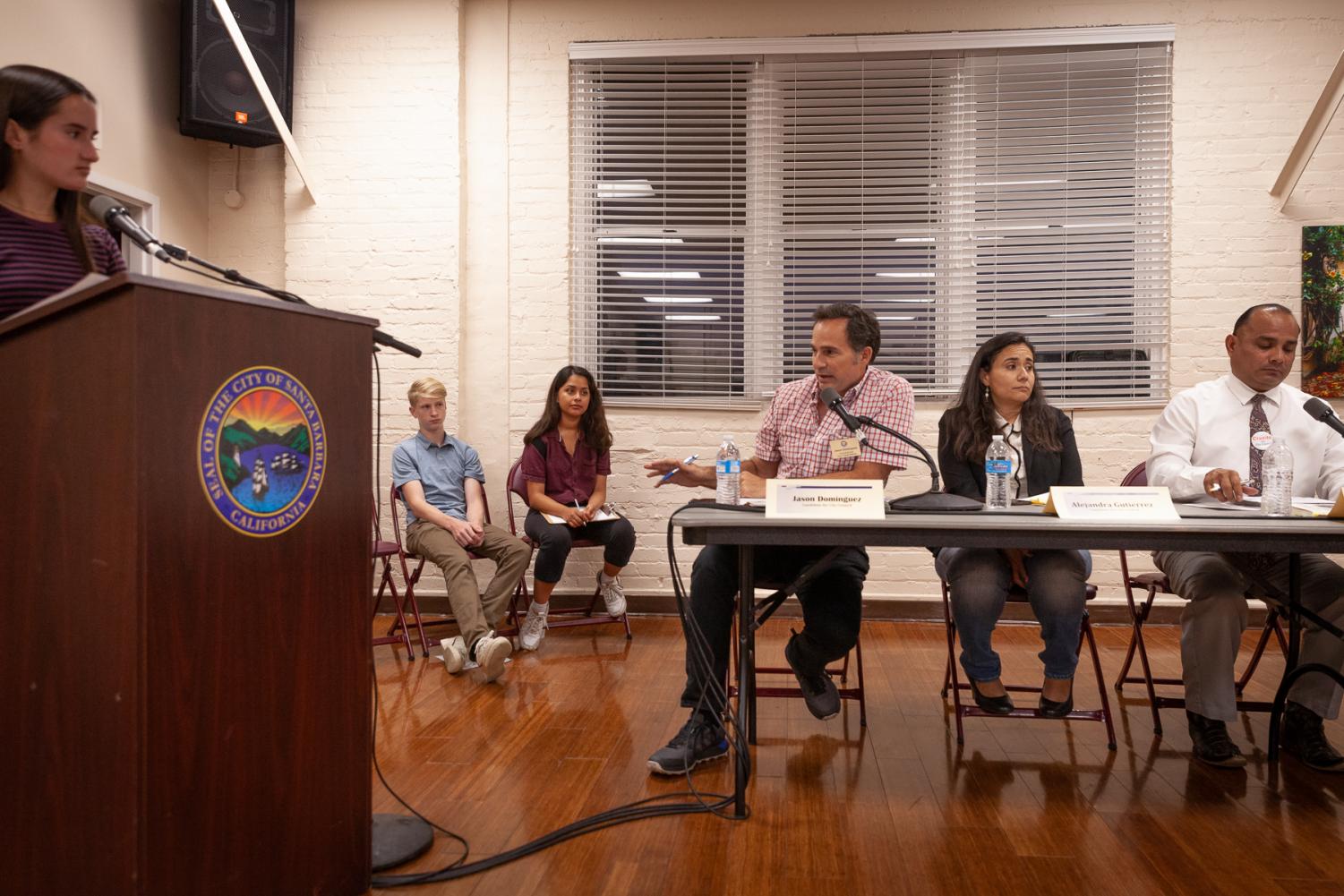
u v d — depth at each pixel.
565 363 4.77
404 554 4.01
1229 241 4.44
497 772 2.37
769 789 2.25
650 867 1.81
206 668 1.31
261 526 1.41
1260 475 2.75
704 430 4.73
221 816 1.33
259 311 1.41
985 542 1.95
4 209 1.70
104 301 1.23
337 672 1.56
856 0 4.61
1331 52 4.38
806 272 4.70
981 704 2.55
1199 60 4.45
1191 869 1.79
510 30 4.77
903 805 2.15
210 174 4.91
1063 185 4.56
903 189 4.66
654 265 4.78
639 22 4.71
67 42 3.84
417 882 1.73
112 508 1.23
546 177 4.77
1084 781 2.31
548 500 4.12
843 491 2.09
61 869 1.26
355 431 1.62
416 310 4.73
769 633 4.23
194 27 4.38
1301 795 2.21
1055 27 4.52
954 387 4.63
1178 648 3.96
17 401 1.29
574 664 3.67
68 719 1.25
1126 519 2.06
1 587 1.29
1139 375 4.54
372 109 4.75
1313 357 4.37
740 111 4.73
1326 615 2.45
